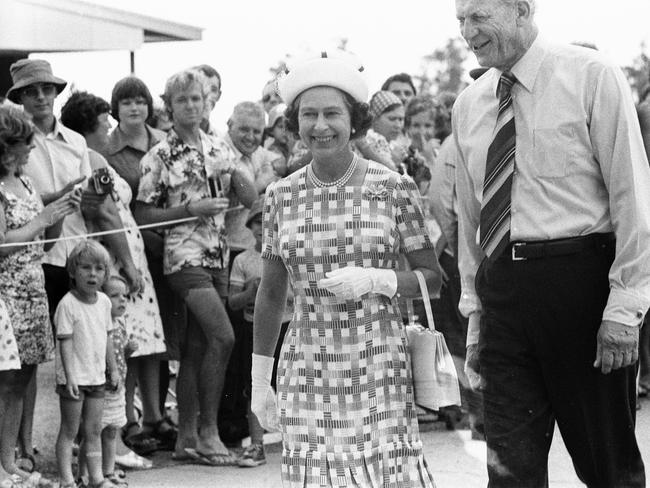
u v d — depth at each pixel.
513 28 4.40
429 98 9.65
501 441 4.56
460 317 8.16
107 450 6.45
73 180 6.88
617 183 4.33
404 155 8.67
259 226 7.28
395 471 4.52
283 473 4.57
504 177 4.48
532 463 4.55
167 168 7.16
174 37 10.16
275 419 4.79
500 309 4.54
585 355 4.46
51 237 6.57
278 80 4.73
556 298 4.42
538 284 4.43
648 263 4.32
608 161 4.34
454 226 8.01
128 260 6.92
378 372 4.50
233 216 7.53
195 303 7.05
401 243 4.58
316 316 4.54
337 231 4.51
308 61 4.48
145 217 7.16
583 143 4.38
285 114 4.66
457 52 22.61
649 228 4.33
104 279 6.30
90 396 6.27
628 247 4.32
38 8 8.97
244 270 7.36
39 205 6.39
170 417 7.90
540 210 4.43
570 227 4.39
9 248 6.12
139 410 7.98
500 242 4.49
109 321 6.39
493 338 4.58
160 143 7.23
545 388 4.57
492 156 4.51
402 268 4.84
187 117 7.15
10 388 6.17
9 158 6.19
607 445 4.54
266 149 8.65
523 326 4.50
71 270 6.27
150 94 7.63
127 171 7.45
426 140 9.43
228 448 7.35
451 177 7.96
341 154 4.55
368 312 4.50
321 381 4.52
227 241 7.45
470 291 4.87
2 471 6.17
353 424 4.49
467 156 4.68
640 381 9.09
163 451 7.39
